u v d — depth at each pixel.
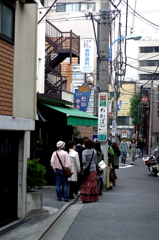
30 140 15.27
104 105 15.78
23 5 8.90
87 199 11.80
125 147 30.42
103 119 15.73
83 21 39.34
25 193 9.28
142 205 11.01
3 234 7.51
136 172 23.86
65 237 7.37
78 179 13.43
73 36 28.72
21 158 9.16
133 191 15.05
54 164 11.74
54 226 8.40
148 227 8.07
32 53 9.51
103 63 15.93
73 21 39.62
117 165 17.58
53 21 39.91
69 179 12.42
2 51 7.84
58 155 11.70
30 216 9.32
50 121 15.08
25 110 9.09
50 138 15.87
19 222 8.66
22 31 8.86
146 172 24.05
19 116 8.69
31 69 9.45
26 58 9.14
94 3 40.78
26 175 9.41
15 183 9.02
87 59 20.78
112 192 14.70
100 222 8.61
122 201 11.89
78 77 27.27
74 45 27.97
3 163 8.30
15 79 8.44
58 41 27.66
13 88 8.32
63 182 11.70
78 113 16.20
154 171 21.83
